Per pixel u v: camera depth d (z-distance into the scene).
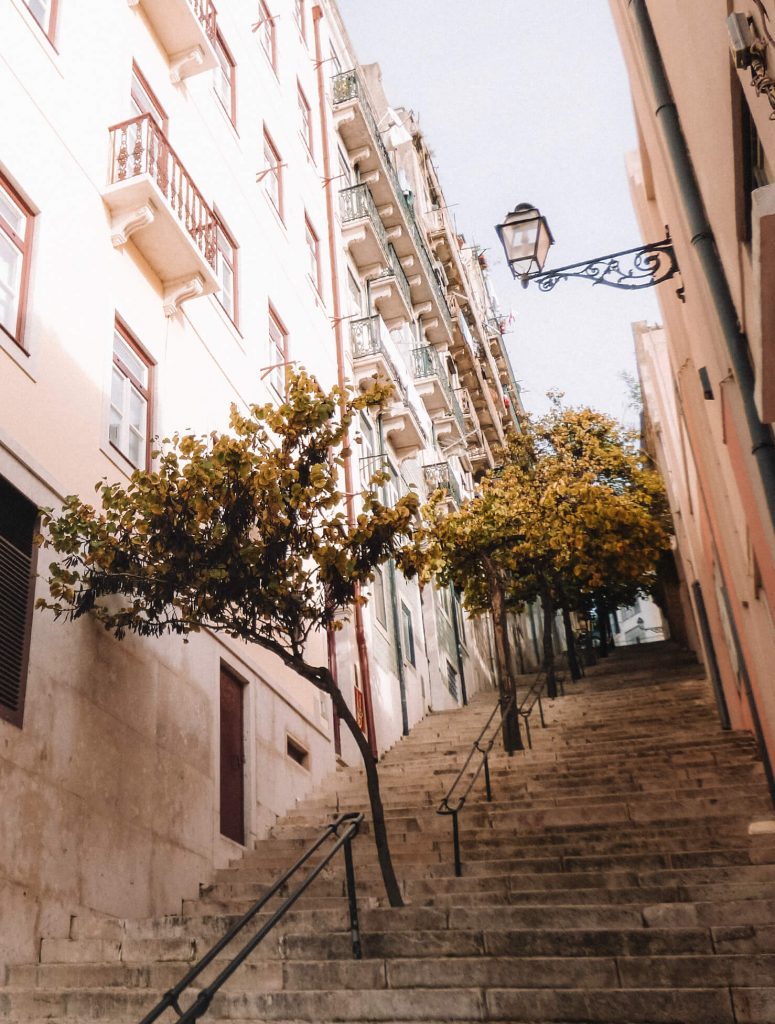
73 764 9.20
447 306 34.78
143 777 10.37
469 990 6.23
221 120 16.80
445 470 28.58
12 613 8.84
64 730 9.19
